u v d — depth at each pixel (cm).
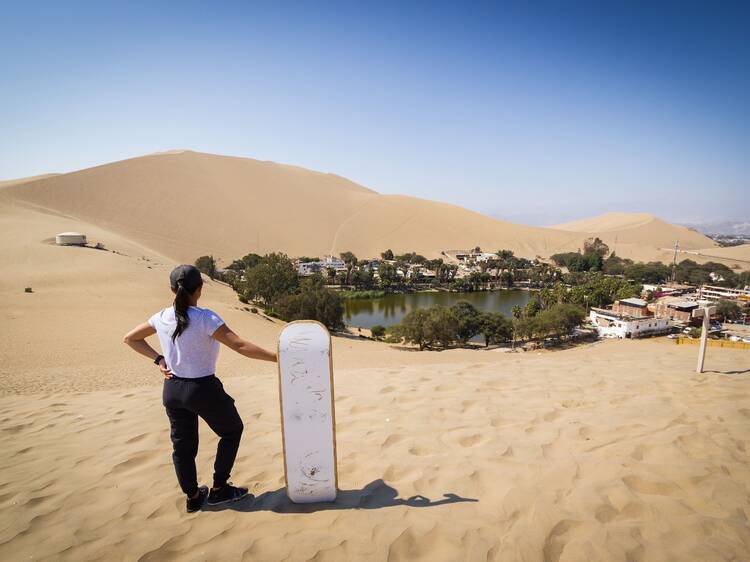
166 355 365
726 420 540
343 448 510
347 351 3656
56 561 333
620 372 838
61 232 8869
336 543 336
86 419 692
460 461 460
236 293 8244
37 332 3328
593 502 374
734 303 7819
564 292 9400
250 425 612
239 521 372
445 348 5666
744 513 356
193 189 17612
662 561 308
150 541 351
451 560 315
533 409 619
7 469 508
